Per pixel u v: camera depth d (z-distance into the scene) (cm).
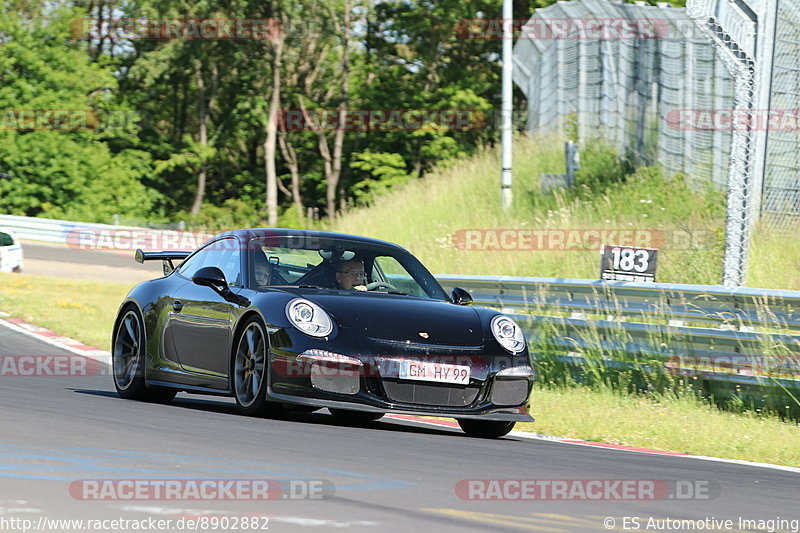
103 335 4800
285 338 2356
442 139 13025
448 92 13625
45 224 12100
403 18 14338
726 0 4747
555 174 7638
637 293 3831
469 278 4569
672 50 7031
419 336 2394
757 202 5759
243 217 17100
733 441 2669
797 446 2662
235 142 17400
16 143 15012
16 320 5238
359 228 8644
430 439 2258
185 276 2866
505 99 7475
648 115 7400
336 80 16238
